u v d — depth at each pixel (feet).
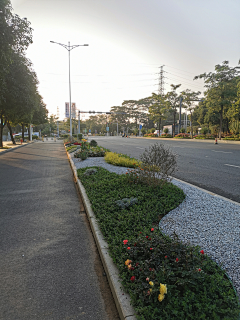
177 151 60.34
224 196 20.51
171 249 9.34
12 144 115.55
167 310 7.38
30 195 23.82
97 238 13.11
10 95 60.18
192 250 9.50
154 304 7.66
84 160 43.60
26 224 16.43
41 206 20.35
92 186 23.13
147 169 21.30
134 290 8.20
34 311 8.55
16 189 26.35
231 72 114.42
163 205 16.47
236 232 12.26
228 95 113.50
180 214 15.21
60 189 26.16
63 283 10.11
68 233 14.98
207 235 12.19
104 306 8.83
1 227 15.94
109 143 107.14
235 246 10.92
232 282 8.69
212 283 8.18
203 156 49.14
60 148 90.48
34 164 45.98
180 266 8.66
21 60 60.18
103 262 11.21
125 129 378.32
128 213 15.21
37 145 113.70
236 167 34.94
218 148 68.95
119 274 9.68
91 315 8.41
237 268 9.40
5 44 35.81
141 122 358.84
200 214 14.99
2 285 9.97
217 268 9.37
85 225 16.25
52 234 14.84
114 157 39.40
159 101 193.88
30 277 10.50
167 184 21.24
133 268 9.16
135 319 7.48
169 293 7.73
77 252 12.66
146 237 10.48
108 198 18.88
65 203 21.18
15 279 10.36
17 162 49.42
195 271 8.16
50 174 35.09
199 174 30.22
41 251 12.74
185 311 7.27
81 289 9.75
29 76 63.62
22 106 65.46
